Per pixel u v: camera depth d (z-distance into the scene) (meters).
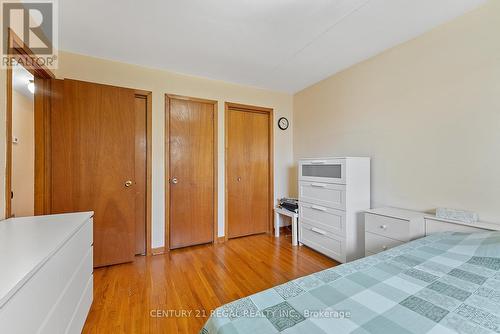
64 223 1.34
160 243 2.76
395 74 2.30
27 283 0.77
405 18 1.85
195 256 2.66
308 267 2.36
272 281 2.07
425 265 1.13
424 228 1.89
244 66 2.73
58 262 1.04
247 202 3.46
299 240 3.01
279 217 3.52
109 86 2.38
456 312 0.76
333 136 3.02
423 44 2.07
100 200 2.33
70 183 2.21
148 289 1.93
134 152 2.52
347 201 2.35
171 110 2.86
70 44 2.19
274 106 3.61
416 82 2.13
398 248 1.37
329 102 3.08
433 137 2.02
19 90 3.35
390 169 2.36
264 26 1.94
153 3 1.64
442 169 1.96
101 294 1.85
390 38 2.15
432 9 1.75
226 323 0.71
